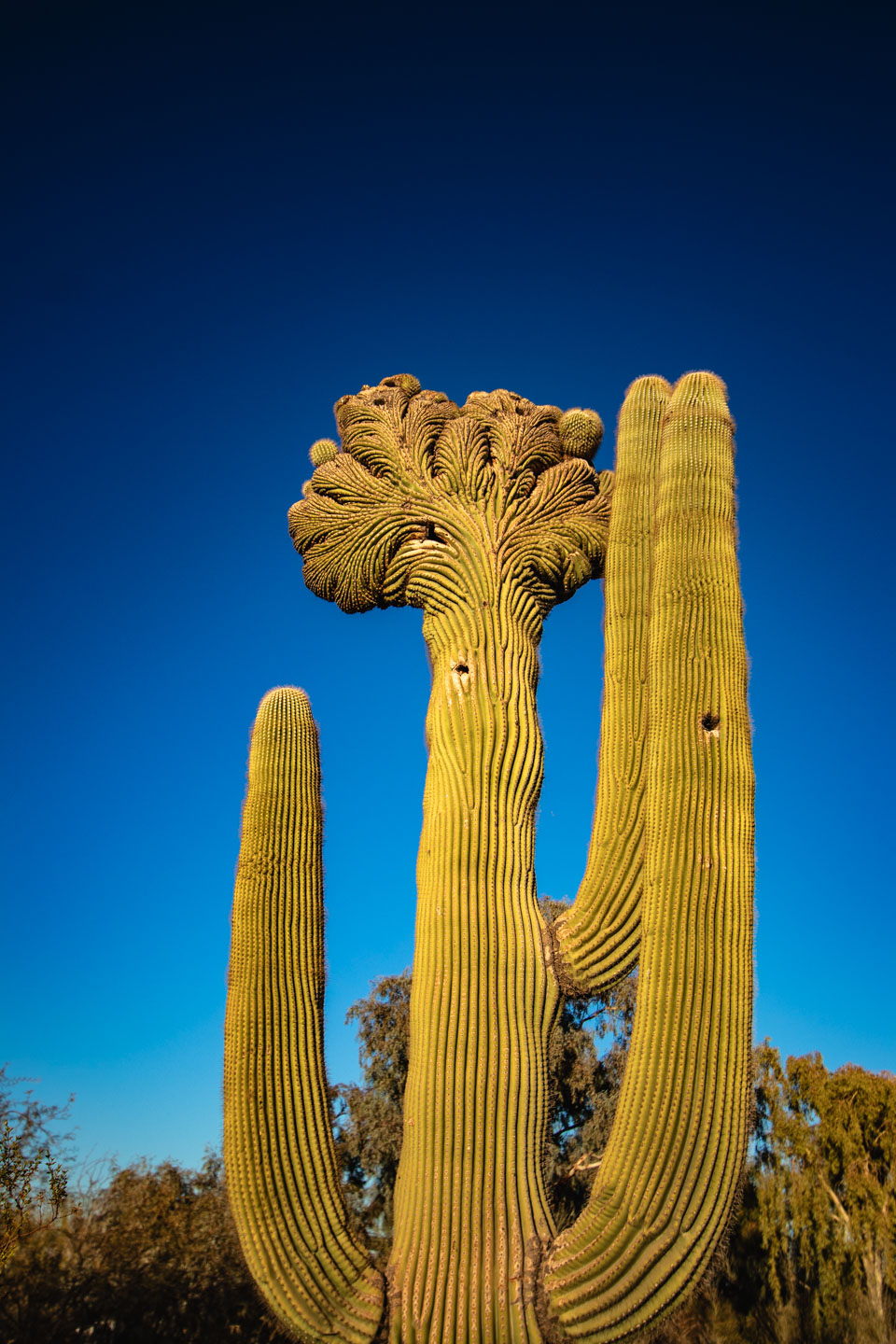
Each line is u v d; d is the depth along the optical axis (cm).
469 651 509
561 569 557
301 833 484
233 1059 430
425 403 585
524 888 459
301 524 593
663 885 423
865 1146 1850
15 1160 962
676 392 546
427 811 483
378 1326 375
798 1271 1828
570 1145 1647
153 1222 1136
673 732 452
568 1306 365
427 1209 393
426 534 555
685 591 480
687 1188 374
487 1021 421
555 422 593
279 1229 393
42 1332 941
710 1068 390
